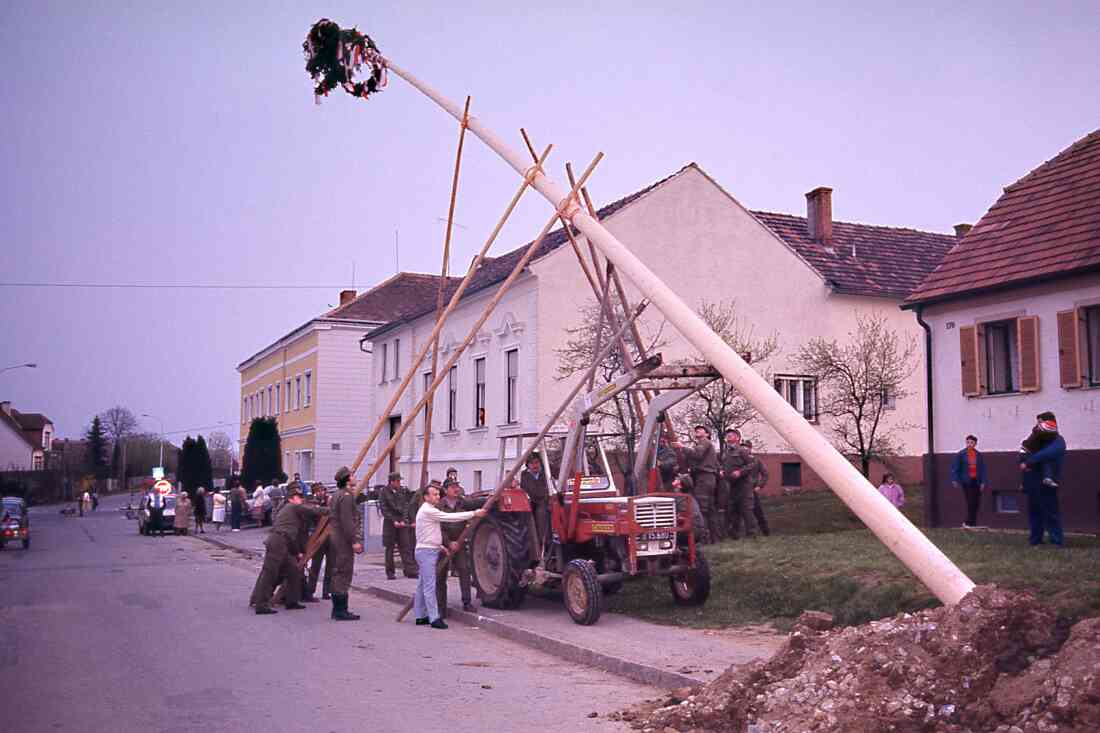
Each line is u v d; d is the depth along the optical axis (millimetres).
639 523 12117
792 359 28891
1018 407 18125
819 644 7090
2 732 7082
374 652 10609
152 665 9750
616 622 12008
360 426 48188
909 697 6012
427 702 8117
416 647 10977
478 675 9328
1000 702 5727
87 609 14320
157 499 38250
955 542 14188
